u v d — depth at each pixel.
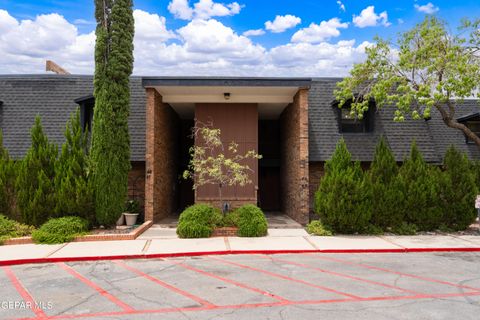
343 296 6.56
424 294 6.66
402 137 16.36
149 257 9.66
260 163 19.98
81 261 9.34
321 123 16.39
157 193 15.07
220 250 10.16
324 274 8.02
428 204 12.88
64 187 12.03
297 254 10.08
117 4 12.84
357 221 12.22
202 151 13.61
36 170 12.14
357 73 13.85
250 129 16.05
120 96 12.84
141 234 12.48
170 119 17.45
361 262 9.16
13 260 9.05
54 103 16.86
